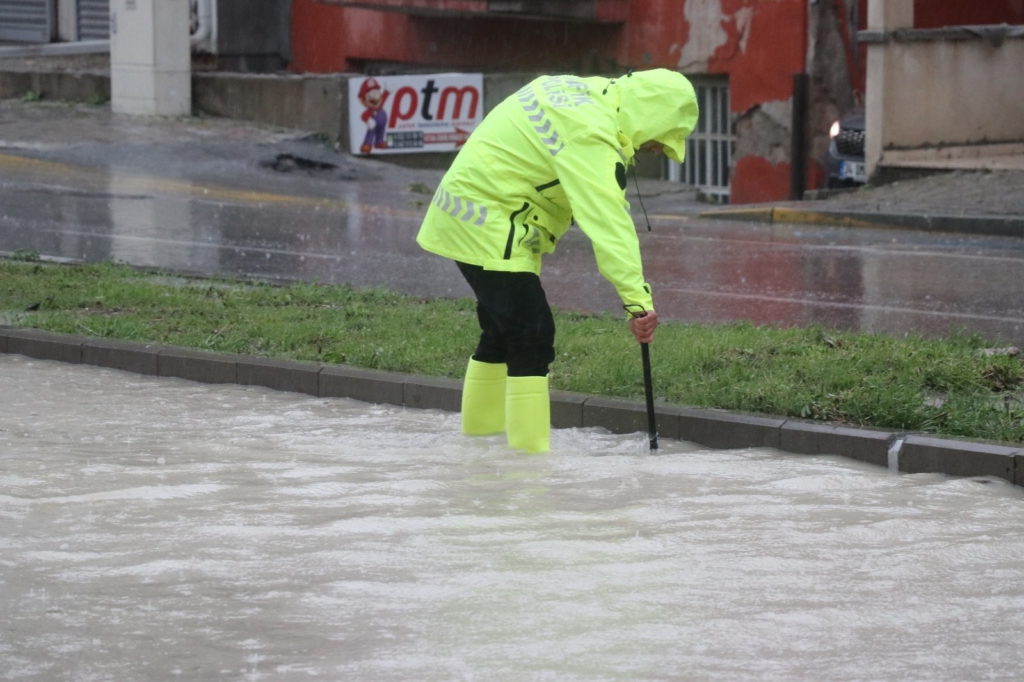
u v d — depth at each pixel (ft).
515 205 52.24
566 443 56.90
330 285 96.94
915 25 202.49
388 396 64.28
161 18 228.22
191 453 52.85
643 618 33.60
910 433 52.95
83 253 120.26
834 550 39.63
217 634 32.53
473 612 33.99
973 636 32.60
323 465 51.01
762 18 196.65
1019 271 114.62
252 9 254.47
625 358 65.41
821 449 53.57
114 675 29.96
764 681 29.63
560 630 32.73
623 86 52.06
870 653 31.37
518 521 42.73
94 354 73.41
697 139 212.64
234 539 40.50
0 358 75.25
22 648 31.58
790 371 62.39
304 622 33.35
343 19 251.80
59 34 264.93
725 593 35.60
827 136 194.29
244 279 100.83
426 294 100.22
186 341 73.87
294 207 166.61
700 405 58.54
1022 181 161.79
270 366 67.72
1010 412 55.21
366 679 29.76
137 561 38.24
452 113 219.41
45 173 182.91
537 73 224.74
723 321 88.99
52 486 46.88
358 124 215.51
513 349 53.98
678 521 42.80
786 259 125.18
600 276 114.83
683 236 147.33
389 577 36.83
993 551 39.60
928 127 176.96
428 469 50.60
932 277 111.86
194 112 235.81
